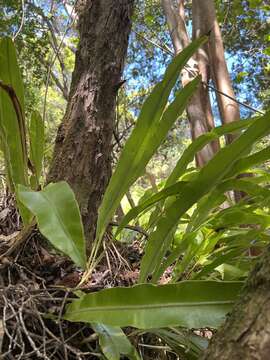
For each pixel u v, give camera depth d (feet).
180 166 2.49
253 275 1.41
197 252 2.75
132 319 1.78
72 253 1.96
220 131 2.54
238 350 1.27
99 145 3.00
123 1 3.19
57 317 2.02
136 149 2.21
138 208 2.25
